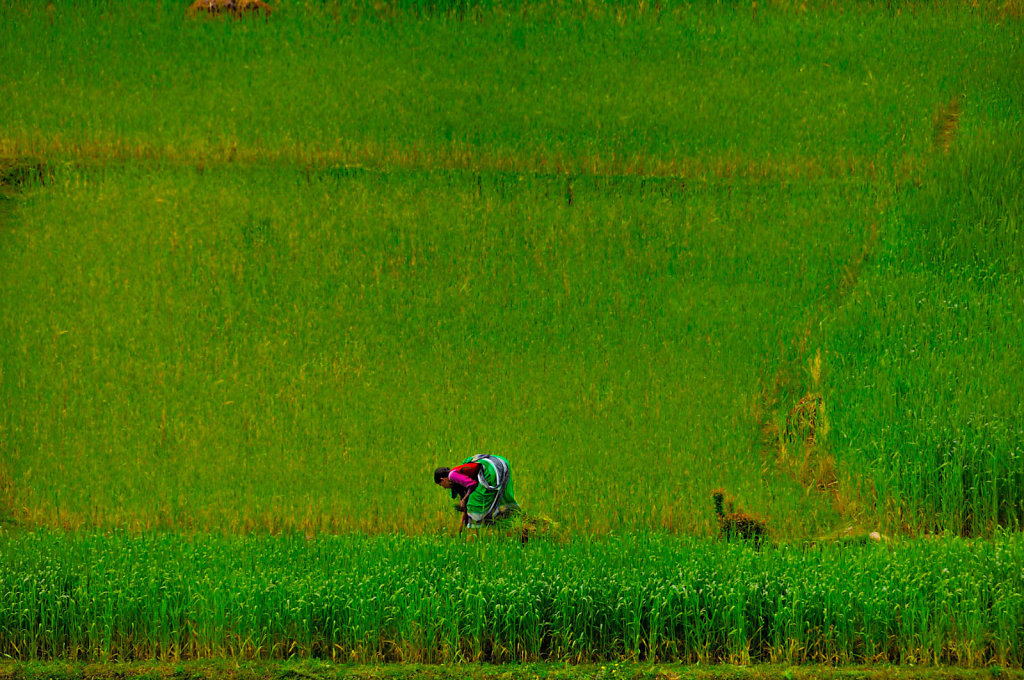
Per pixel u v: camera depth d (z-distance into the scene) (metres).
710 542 39.56
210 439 49.00
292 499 44.53
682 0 99.62
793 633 34.28
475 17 97.88
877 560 36.28
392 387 53.25
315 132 76.75
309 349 56.41
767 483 46.34
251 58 89.25
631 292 61.09
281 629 34.81
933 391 48.41
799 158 73.69
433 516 43.69
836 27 94.31
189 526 43.47
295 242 65.00
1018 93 78.56
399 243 65.25
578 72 88.00
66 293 59.53
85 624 35.12
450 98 83.31
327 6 98.44
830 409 49.75
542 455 47.72
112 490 45.31
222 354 55.59
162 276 61.41
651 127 78.62
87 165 71.44
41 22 93.19
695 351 55.97
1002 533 38.88
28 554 37.22
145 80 84.50
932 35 91.88
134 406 51.44
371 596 35.03
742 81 85.81
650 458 47.78
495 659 34.50
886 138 75.62
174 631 34.53
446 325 58.59
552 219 67.75
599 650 34.84
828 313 57.88
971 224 62.03
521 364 55.09
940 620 33.69
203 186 69.81
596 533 42.72
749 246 64.81
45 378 52.94
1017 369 49.53
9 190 68.31
